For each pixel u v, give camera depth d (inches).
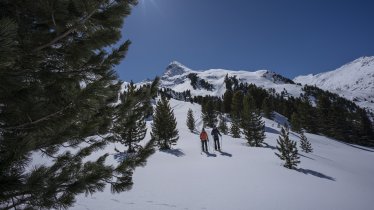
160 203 387.5
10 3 115.4
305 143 1715.1
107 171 152.8
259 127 1499.8
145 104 211.9
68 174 134.6
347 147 2576.3
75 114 116.1
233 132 2027.6
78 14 122.6
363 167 1414.9
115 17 136.8
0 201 103.0
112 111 183.8
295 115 2883.9
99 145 191.2
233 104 3021.7
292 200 471.5
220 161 794.8
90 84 118.6
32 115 101.6
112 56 158.9
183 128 2239.2
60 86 128.8
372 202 560.4
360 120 4222.4
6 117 100.2
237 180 580.4
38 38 125.6
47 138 144.7
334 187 658.2
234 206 409.7
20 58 114.5
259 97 4547.2
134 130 828.0
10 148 94.9
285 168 794.2
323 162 1179.3
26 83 114.9
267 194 490.9
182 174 616.4
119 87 193.6
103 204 347.9
